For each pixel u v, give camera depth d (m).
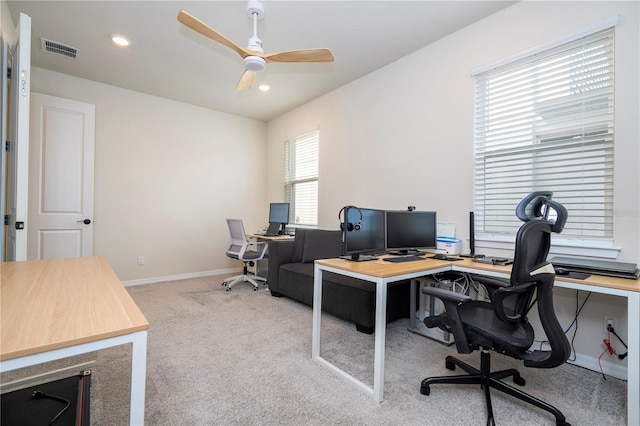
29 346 0.67
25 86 2.01
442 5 2.38
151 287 4.00
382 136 3.38
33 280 1.29
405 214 2.57
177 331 2.53
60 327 0.78
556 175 2.19
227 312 3.03
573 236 2.10
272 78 3.69
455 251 2.59
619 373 1.87
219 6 2.41
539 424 1.45
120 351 2.15
